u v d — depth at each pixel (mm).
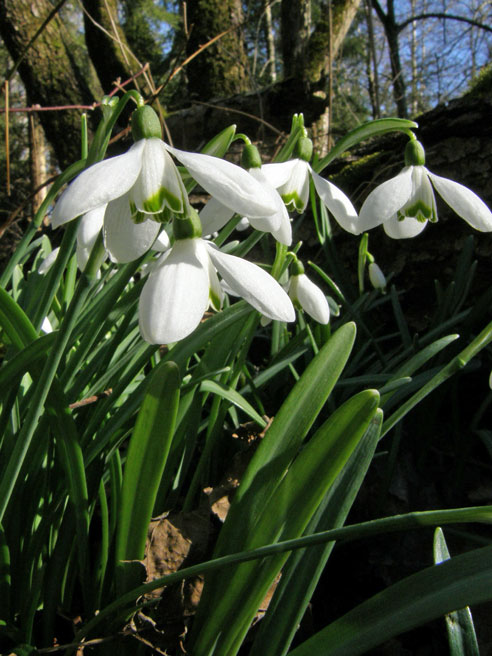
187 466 163
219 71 801
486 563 90
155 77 1212
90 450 119
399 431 189
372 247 336
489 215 140
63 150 798
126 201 108
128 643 123
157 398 97
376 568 180
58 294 211
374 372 251
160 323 95
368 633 91
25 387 163
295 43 833
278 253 159
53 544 144
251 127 596
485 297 208
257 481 114
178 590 132
